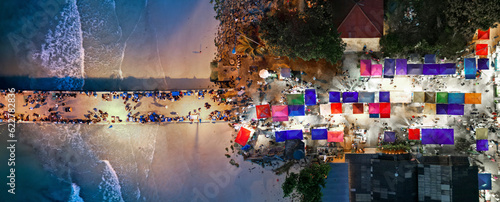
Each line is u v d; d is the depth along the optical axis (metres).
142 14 30.53
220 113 29.59
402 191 26.27
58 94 29.67
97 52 30.61
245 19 29.12
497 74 27.78
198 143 30.09
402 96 27.83
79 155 30.62
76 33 30.78
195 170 30.12
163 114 29.66
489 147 28.05
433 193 25.84
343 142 29.03
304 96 28.25
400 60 27.11
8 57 30.81
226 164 29.92
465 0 23.52
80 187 30.77
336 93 27.98
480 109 28.23
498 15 23.25
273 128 29.42
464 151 28.27
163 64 30.14
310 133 29.27
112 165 30.58
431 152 28.66
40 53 30.75
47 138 30.70
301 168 29.17
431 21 26.39
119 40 30.53
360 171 27.23
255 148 29.50
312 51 25.09
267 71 28.61
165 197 30.25
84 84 30.50
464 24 24.53
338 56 26.05
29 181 30.88
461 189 25.61
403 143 28.55
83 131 30.47
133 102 29.64
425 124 28.48
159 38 30.28
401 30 26.72
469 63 26.94
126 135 30.41
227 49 29.48
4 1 31.17
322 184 26.62
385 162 26.67
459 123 28.39
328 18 25.81
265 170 29.64
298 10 27.30
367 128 28.97
